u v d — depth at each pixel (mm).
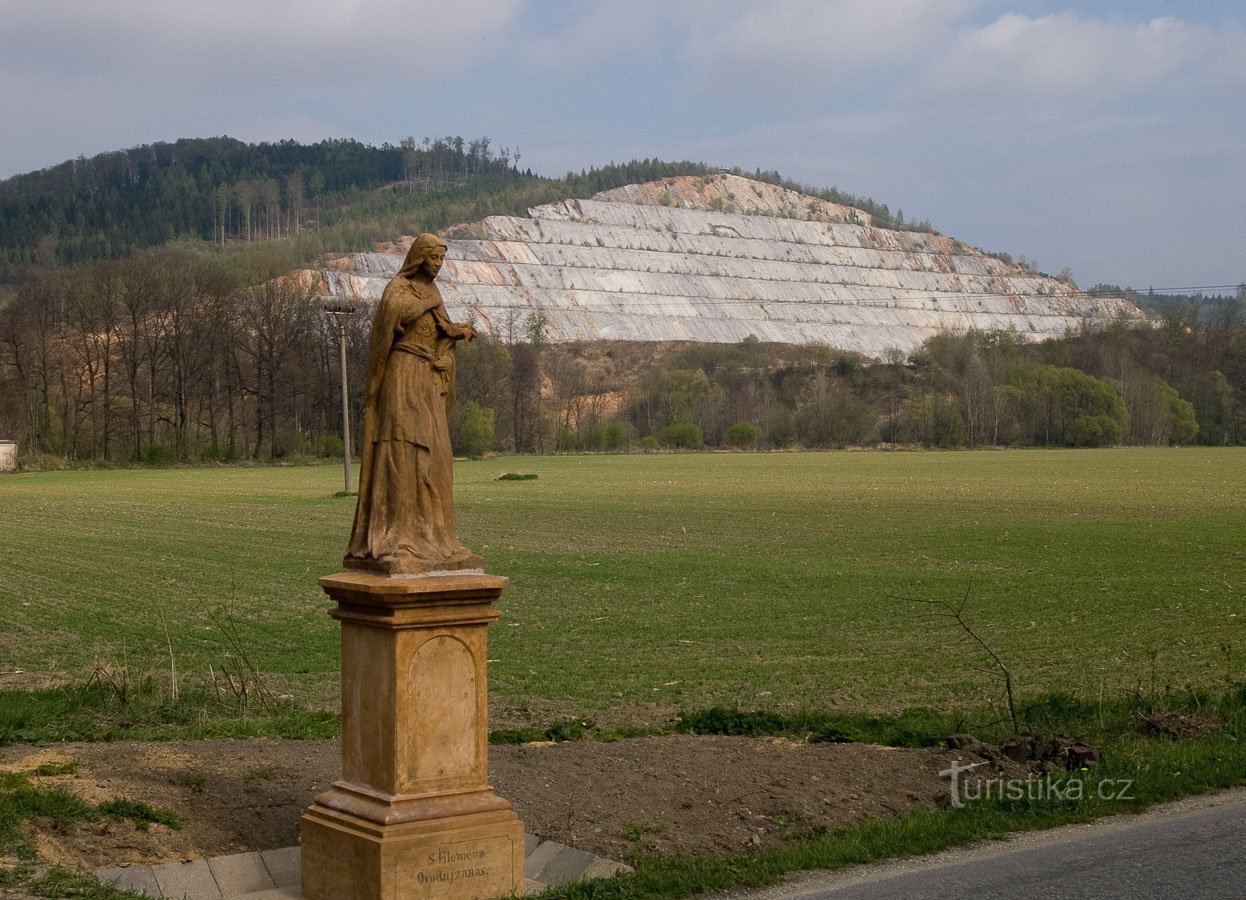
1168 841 9875
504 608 26156
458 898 8469
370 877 8281
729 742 12852
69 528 47062
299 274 193000
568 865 9414
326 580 8742
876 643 21328
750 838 9938
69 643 21719
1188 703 14742
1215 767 11914
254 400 122500
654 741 12953
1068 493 62094
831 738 13125
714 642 21672
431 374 9039
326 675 18797
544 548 38375
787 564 33594
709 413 161875
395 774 8430
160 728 13820
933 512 50781
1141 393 160500
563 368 167875
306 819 8812
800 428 154375
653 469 95438
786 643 21438
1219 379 168750
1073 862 9406
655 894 8703
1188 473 83000
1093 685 16969
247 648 21328
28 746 12102
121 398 118938
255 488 74750
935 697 16422
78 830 9516
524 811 10406
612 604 26625
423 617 8453
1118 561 33125
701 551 37250
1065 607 25141
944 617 24047
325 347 122188
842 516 49375
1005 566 32469
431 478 8914
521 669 19125
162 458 109938
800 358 196000
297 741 13047
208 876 9086
